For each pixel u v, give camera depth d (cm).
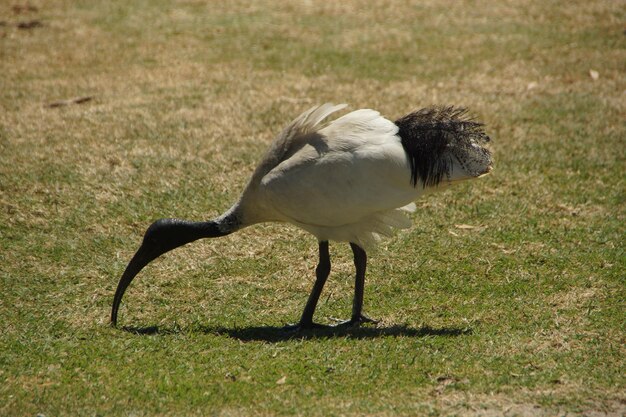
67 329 1052
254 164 1516
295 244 1284
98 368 946
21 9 2445
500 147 1598
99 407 862
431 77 1962
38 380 922
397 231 1313
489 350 971
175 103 1786
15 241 1282
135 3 2508
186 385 899
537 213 1374
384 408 844
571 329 1023
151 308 1115
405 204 1009
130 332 1044
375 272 1206
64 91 1864
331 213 1005
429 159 997
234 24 2333
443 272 1199
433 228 1328
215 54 2114
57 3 2506
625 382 895
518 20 2348
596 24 2300
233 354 973
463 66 2031
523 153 1571
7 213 1356
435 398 868
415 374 916
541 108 1775
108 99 1817
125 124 1675
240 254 1256
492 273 1192
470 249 1263
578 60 2050
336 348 980
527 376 909
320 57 2098
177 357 969
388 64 2052
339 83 1919
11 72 1980
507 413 838
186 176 1476
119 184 1445
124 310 1109
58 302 1123
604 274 1179
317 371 926
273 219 1077
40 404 868
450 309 1096
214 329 1054
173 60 2067
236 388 892
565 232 1308
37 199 1396
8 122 1683
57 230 1316
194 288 1167
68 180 1455
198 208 1375
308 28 2308
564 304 1095
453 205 1398
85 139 1609
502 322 1051
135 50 2136
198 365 948
